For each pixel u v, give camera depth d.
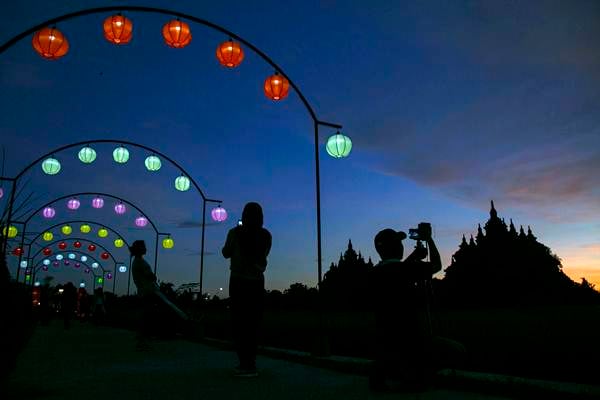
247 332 6.01
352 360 7.29
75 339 12.95
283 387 5.15
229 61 10.50
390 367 4.76
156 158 18.30
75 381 5.59
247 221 6.29
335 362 6.98
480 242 75.69
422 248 5.04
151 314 9.85
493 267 71.94
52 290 37.91
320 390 4.94
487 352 7.70
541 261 71.88
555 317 23.22
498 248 73.62
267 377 5.93
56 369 6.69
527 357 6.96
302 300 71.31
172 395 4.71
